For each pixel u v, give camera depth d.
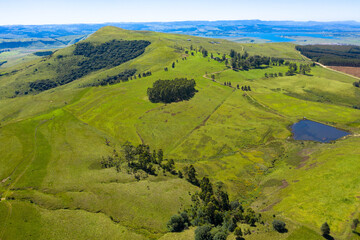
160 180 94.19
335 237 60.06
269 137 135.88
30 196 82.25
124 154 112.88
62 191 85.31
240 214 70.38
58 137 133.00
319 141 128.00
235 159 115.62
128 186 88.56
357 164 89.62
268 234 62.72
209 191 82.25
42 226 69.88
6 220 71.62
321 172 90.50
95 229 69.12
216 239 59.03
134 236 66.81
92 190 85.81
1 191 85.88
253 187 94.25
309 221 66.62
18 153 111.94
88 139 132.88
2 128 139.25
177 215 70.62
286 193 83.81
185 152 124.31
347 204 70.50
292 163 107.38
